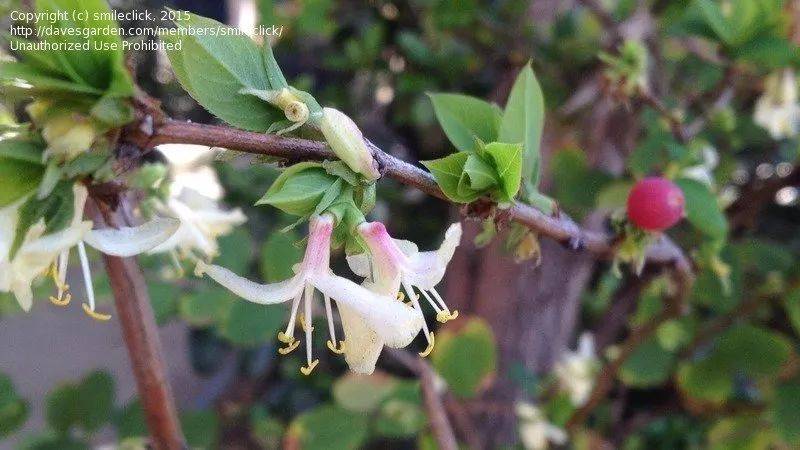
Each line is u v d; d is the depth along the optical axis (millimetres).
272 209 197
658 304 155
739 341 138
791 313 139
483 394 180
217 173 186
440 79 200
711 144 153
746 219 149
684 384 149
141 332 78
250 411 250
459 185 59
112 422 119
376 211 215
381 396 132
